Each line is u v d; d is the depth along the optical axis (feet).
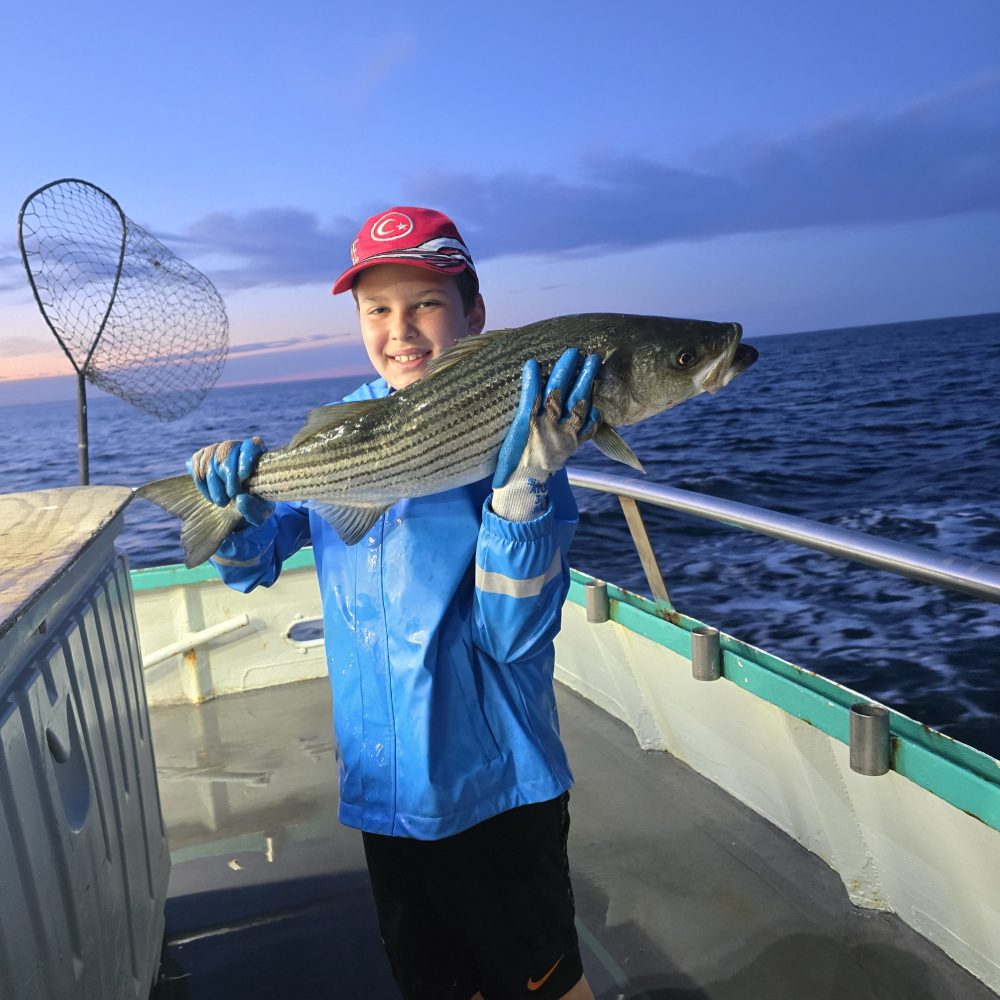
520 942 6.24
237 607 14.16
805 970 7.54
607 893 8.77
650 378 6.17
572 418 5.77
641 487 9.32
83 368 10.41
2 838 4.09
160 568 13.78
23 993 4.22
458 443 6.23
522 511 5.77
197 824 10.49
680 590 31.40
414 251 6.41
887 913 8.18
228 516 6.89
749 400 108.88
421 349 6.72
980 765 6.71
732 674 9.22
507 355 6.14
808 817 9.02
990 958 7.12
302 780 11.41
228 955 8.14
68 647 5.45
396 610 6.22
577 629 12.76
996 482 48.32
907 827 7.55
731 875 8.90
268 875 9.39
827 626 27.20
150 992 7.45
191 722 13.29
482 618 5.97
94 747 5.84
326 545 6.82
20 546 5.62
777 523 7.30
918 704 21.85
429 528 6.34
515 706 6.28
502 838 6.19
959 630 26.20
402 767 6.11
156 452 98.94
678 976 7.63
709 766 10.58
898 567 6.16
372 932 8.39
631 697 11.59
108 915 5.79
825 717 7.93
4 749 4.17
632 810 10.14
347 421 6.50
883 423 77.92
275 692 14.25
